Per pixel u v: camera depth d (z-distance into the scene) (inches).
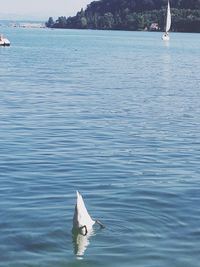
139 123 1201.4
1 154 873.5
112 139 1021.2
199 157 898.7
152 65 3058.6
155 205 641.6
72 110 1349.7
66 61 3184.1
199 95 1736.0
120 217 599.5
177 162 861.2
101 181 738.2
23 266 483.5
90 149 931.3
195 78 2348.7
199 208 634.8
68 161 841.5
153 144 989.2
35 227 564.7
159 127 1162.6
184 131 1126.4
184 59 3693.4
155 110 1393.9
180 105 1498.5
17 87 1787.6
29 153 885.8
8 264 486.0
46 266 485.1
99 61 3257.9
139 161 858.1
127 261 495.5
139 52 4411.9
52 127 1120.2
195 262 497.0
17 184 711.1
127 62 3240.7
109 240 538.3
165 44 5969.5
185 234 557.6
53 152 899.4
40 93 1656.0
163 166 832.9
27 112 1300.4
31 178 740.0
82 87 1854.1
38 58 3405.5
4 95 1583.4
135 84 2015.3
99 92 1728.6
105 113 1320.1
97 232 556.1
